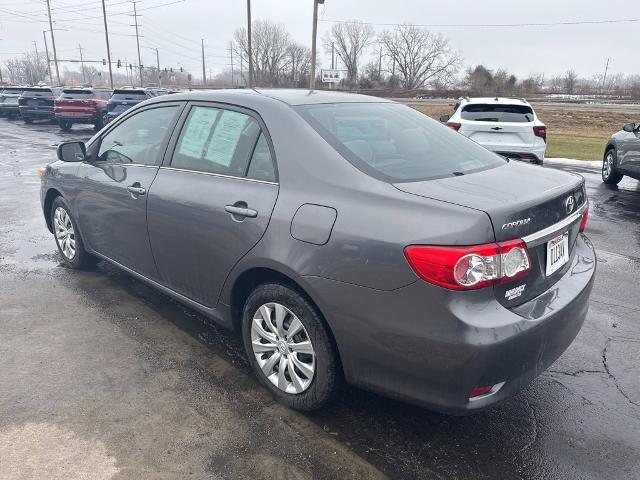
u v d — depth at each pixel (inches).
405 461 100.1
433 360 88.7
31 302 166.6
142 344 141.6
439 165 113.6
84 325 151.8
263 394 120.0
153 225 139.0
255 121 120.0
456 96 2260.1
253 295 114.8
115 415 111.7
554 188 103.3
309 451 102.1
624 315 163.2
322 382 105.5
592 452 103.2
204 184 124.7
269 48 3299.7
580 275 109.7
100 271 193.9
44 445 102.2
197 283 130.7
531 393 122.3
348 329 97.3
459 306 85.8
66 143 169.6
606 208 307.9
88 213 170.7
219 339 145.2
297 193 105.9
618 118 1138.0
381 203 95.0
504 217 87.7
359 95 144.6
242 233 113.0
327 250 97.9
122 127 160.7
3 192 337.7
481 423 111.4
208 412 113.3
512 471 98.1
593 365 134.3
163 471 96.3
